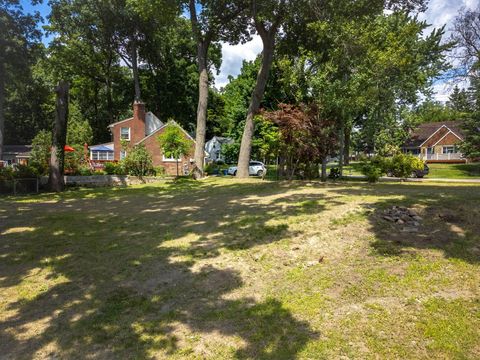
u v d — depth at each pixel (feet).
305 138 49.98
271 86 91.45
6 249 20.26
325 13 56.34
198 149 65.72
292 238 18.94
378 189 34.94
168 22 69.10
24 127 150.10
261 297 13.16
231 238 19.98
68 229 24.76
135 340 10.75
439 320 10.78
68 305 13.21
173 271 15.99
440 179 69.67
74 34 116.78
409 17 79.30
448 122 157.58
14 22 85.35
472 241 16.29
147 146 103.40
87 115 147.02
